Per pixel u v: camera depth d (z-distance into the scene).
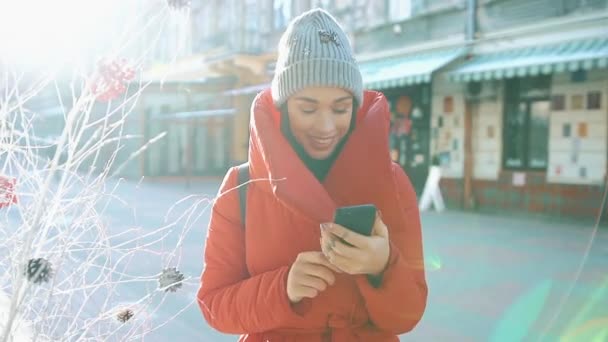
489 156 12.70
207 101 21.22
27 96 1.34
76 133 1.25
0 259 1.21
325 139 1.32
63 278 1.30
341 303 1.29
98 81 1.21
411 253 1.36
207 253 1.44
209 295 1.39
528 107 12.01
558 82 11.40
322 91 1.28
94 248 1.32
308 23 1.31
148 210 10.84
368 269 1.15
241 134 21.41
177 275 1.40
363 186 1.29
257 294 1.25
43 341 1.17
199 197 1.88
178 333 3.80
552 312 4.69
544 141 11.70
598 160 10.78
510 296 5.25
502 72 11.15
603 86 10.66
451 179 13.37
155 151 21.25
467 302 5.04
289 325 1.29
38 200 1.17
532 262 6.83
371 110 1.33
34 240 1.16
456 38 13.42
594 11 10.74
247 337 1.37
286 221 1.31
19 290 1.06
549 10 11.47
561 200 11.29
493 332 4.24
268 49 20.62
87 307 1.44
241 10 21.42
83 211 1.25
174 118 20.03
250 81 20.73
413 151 14.34
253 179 1.35
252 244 1.35
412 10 14.45
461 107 13.19
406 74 12.82
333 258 1.14
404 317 1.25
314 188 1.24
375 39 15.54
